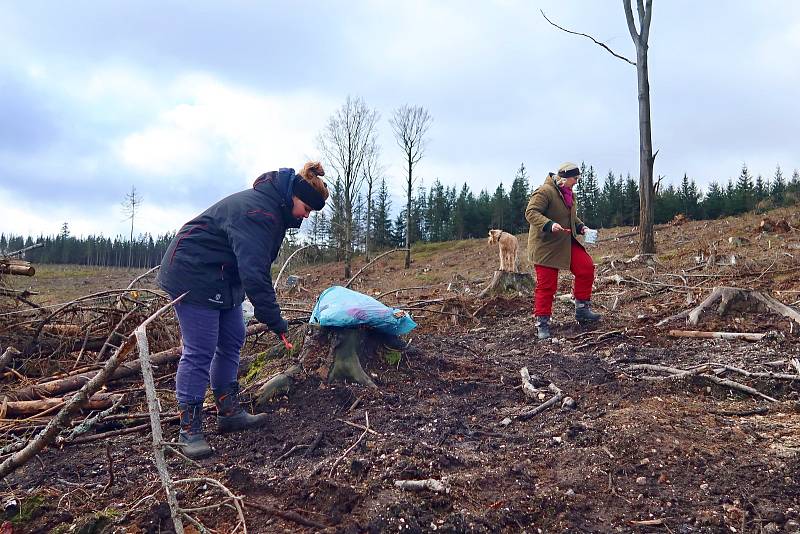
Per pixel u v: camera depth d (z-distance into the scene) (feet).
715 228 66.85
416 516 7.52
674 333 17.88
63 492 9.20
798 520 7.50
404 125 94.58
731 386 12.76
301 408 12.14
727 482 8.51
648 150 42.29
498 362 15.80
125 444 11.40
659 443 9.73
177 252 10.20
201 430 10.46
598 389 13.07
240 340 11.37
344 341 13.62
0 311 18.85
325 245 20.61
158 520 7.92
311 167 10.80
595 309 23.59
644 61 42.32
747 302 18.98
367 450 9.81
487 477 8.83
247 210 10.19
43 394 14.29
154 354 17.20
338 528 7.36
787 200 105.60
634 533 7.49
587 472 9.04
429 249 125.59
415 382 13.70
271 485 8.66
